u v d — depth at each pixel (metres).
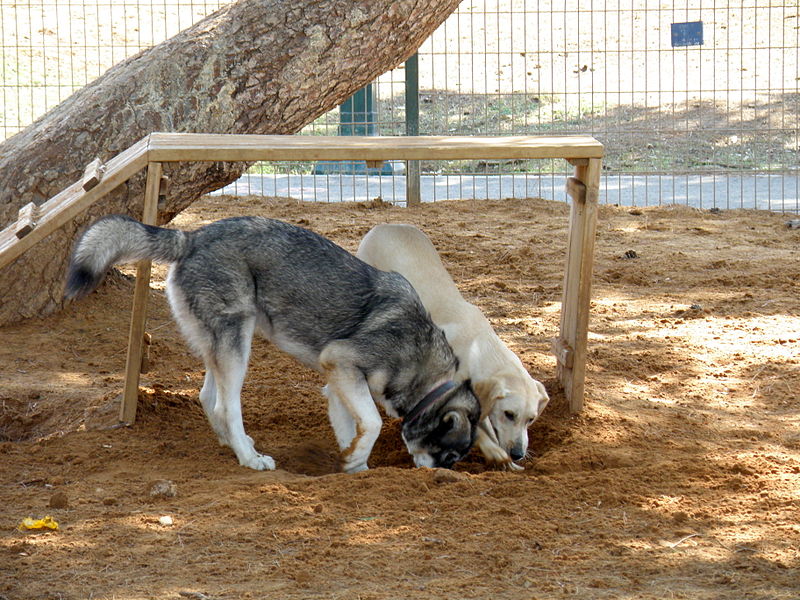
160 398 7.14
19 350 8.14
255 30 9.03
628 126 18.92
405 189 15.84
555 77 21.27
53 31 21.31
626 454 6.36
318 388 7.76
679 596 4.38
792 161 17.23
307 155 6.14
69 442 6.43
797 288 10.55
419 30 9.52
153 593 4.37
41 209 6.64
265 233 6.18
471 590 4.43
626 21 23.39
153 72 8.74
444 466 6.32
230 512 5.29
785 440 6.63
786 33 22.41
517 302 10.07
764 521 5.23
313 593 4.38
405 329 6.19
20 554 4.75
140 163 6.07
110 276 9.51
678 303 10.07
